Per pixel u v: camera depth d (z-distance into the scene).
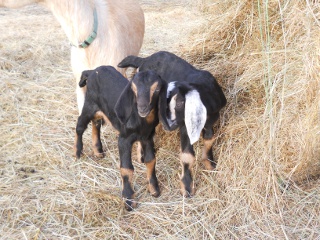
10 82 3.94
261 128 3.07
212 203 3.01
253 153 3.05
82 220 2.96
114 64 3.33
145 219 2.96
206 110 2.97
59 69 4.17
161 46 4.52
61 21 3.22
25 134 3.46
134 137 2.99
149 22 5.38
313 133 2.98
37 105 3.73
